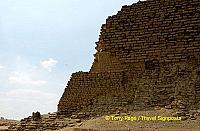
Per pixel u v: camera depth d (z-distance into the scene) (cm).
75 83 3900
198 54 3488
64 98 3903
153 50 3672
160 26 3691
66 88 3931
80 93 3847
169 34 3641
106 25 3950
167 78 3472
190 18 3581
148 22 3747
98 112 3591
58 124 3362
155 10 3744
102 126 2778
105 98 3681
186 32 3575
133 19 3825
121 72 3747
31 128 3453
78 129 2758
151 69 3641
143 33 3750
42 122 3481
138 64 3709
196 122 2667
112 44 3875
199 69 3375
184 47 3553
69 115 3766
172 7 3678
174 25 3634
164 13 3697
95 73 3844
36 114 3681
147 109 3272
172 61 3581
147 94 3444
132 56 3753
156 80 3512
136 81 3622
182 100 3198
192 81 3309
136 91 3531
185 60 3528
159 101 3328
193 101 3183
